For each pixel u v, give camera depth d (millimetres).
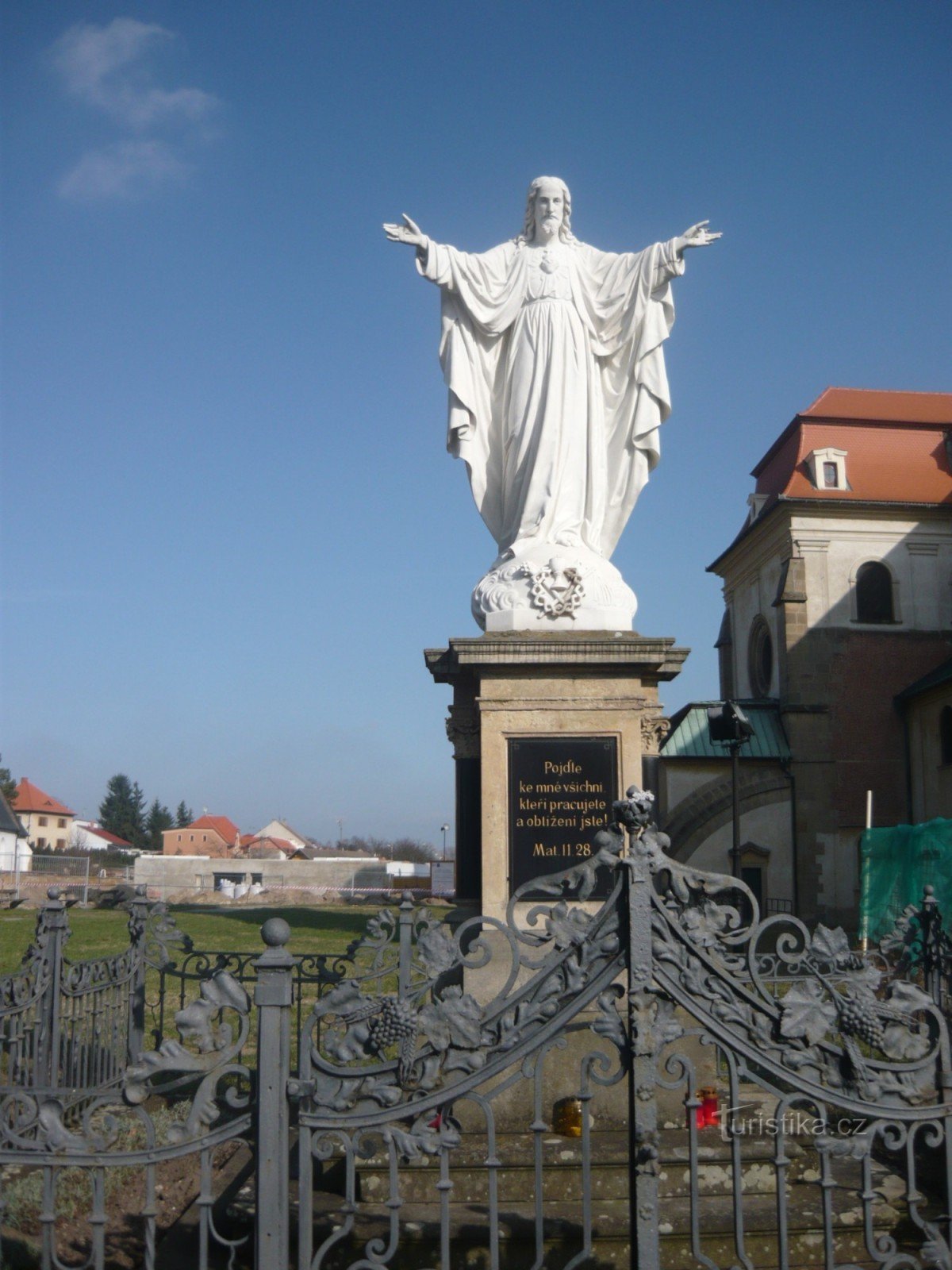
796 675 39438
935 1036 5367
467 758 9203
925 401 45406
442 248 9523
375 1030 5195
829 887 37812
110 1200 7316
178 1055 5047
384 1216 6684
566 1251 6426
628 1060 5188
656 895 5254
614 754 8469
